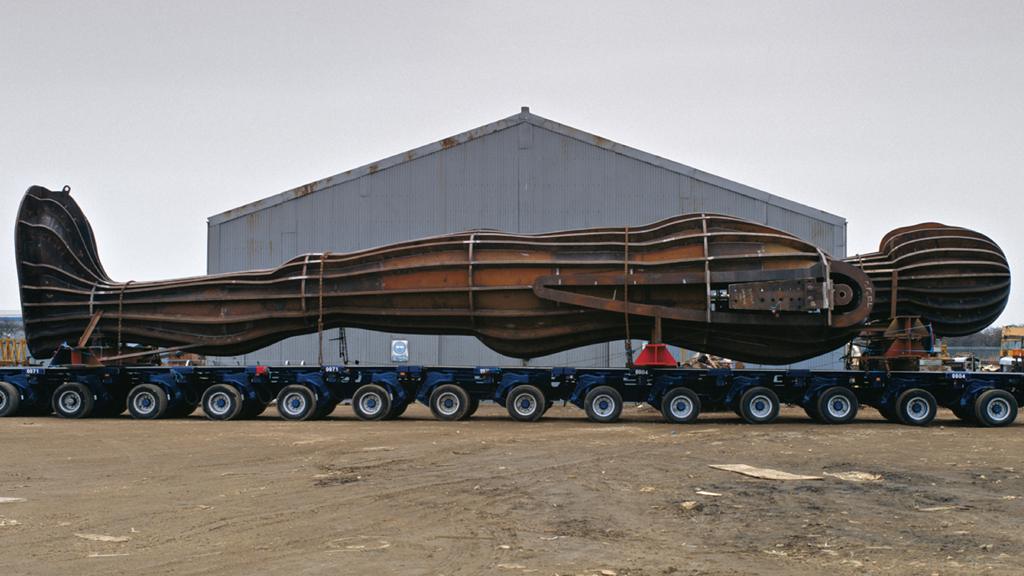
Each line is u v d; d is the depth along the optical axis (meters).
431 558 10.53
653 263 26.77
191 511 13.53
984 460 19.34
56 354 29.95
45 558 10.58
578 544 11.26
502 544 11.27
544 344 28.14
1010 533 11.93
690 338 27.78
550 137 36.16
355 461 19.03
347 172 36.75
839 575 9.76
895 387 27.81
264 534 11.92
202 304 29.80
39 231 30.56
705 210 35.44
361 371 29.05
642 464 18.45
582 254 27.36
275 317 29.11
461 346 36.31
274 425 27.14
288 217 36.97
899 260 28.58
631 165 35.78
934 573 9.85
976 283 28.20
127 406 31.67
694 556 10.62
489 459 19.25
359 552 10.85
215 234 37.28
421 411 33.59
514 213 36.06
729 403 27.70
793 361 28.20
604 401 27.70
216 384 29.58
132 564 10.27
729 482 16.11
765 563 10.28
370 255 28.75
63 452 20.83
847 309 26.94
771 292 26.09
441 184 36.41
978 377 27.52
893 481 16.30
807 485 15.78
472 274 27.58
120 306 30.33
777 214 35.16
